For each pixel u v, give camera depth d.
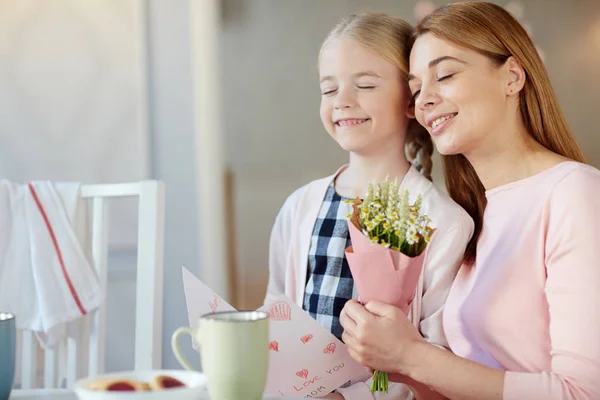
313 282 1.42
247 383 0.77
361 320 1.06
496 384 1.01
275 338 1.09
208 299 1.07
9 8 2.33
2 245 1.46
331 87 1.43
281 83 2.21
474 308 1.17
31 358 1.47
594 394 0.98
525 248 1.13
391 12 2.13
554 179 1.12
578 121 2.18
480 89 1.17
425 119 1.23
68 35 2.33
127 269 2.29
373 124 1.40
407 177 1.42
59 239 1.45
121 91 2.32
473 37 1.17
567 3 2.15
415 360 1.05
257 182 2.24
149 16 2.29
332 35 1.44
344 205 1.43
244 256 2.24
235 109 2.26
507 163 1.20
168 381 0.76
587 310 1.01
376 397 1.25
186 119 2.30
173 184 2.30
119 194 1.43
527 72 1.18
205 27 2.26
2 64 2.34
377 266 1.05
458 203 1.34
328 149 2.18
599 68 2.15
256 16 2.23
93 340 1.44
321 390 1.11
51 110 2.34
